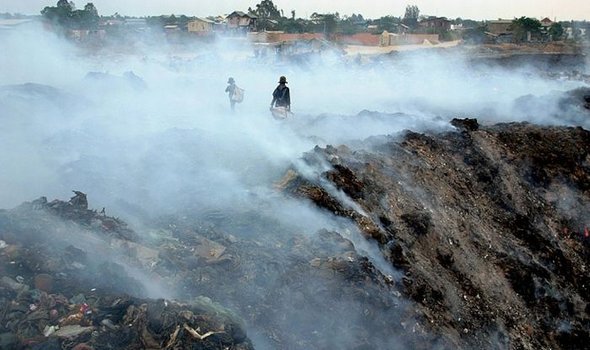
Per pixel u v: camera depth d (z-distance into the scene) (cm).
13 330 566
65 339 559
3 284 620
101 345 565
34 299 612
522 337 1142
